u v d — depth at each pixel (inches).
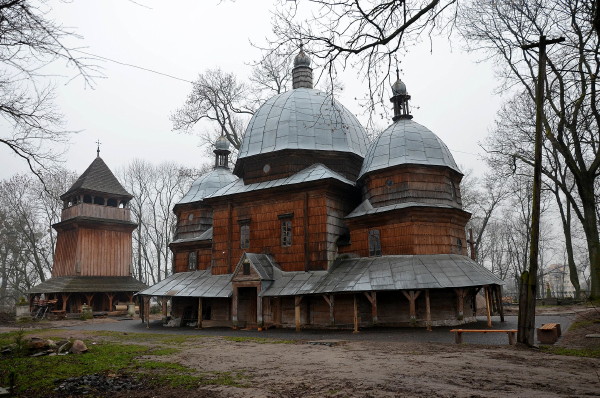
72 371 481.4
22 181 2201.0
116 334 961.5
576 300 1529.3
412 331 868.0
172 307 1259.8
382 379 405.7
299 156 1188.5
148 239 2883.9
